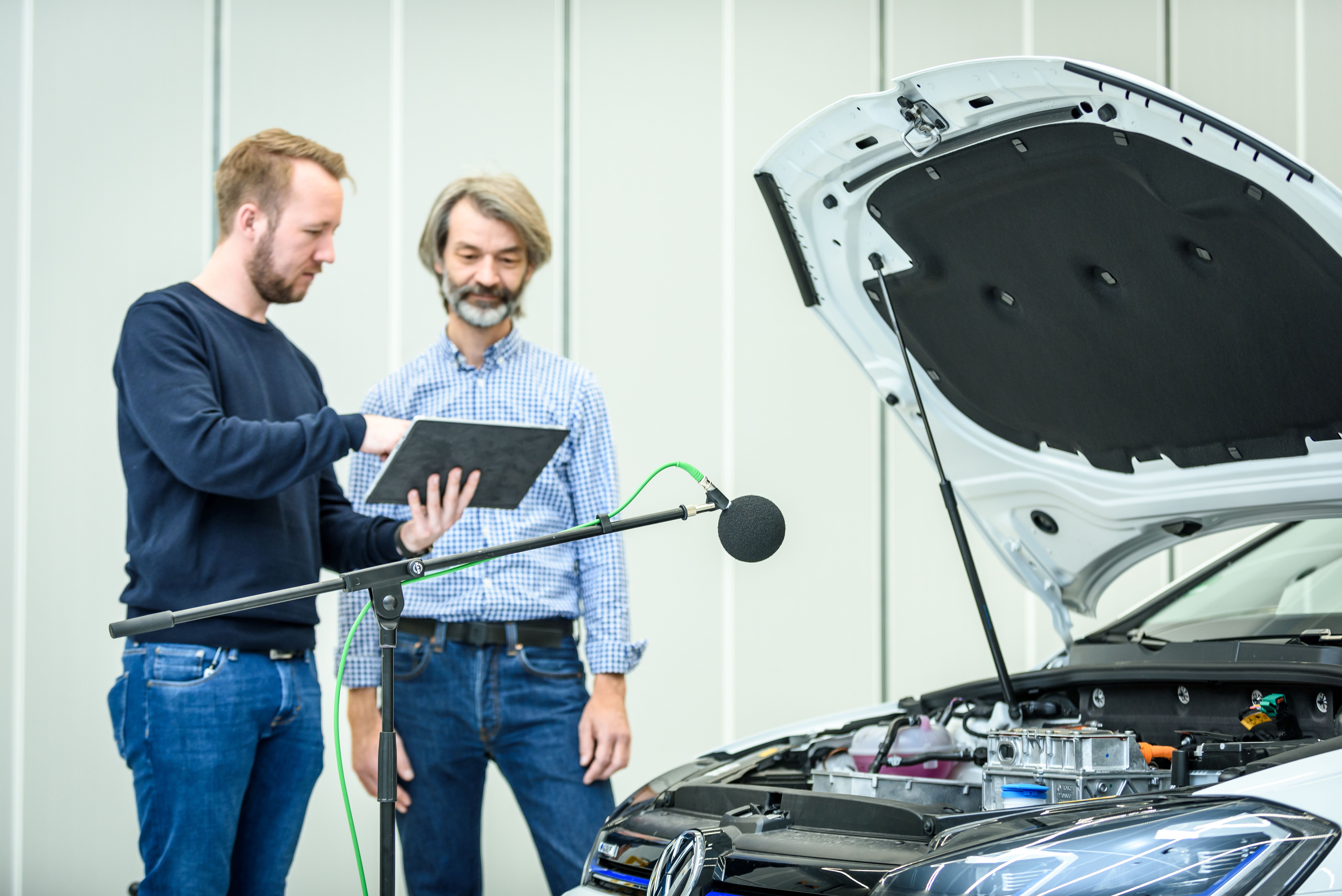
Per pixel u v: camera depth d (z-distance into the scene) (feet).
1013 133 5.07
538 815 7.51
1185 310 5.27
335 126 11.44
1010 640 13.08
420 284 11.61
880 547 12.74
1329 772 3.74
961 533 6.43
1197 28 13.56
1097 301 5.54
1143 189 4.86
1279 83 13.83
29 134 10.67
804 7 12.66
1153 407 5.86
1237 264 4.88
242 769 6.27
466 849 7.67
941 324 6.30
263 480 6.10
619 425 11.97
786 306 12.59
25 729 10.32
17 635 10.37
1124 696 5.73
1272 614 5.93
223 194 6.77
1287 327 5.00
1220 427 5.73
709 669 12.07
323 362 11.30
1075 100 4.73
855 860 4.13
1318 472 5.57
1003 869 3.76
